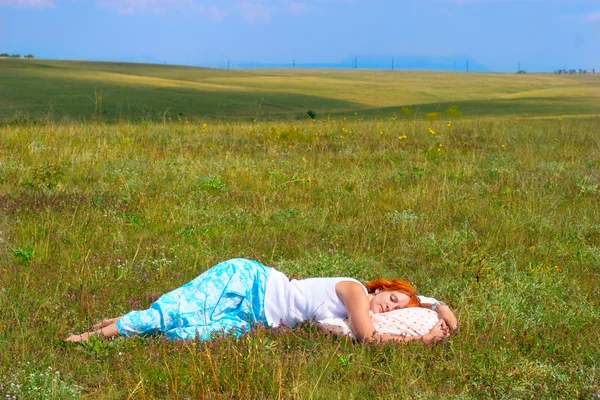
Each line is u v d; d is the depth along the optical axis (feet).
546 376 16.15
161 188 35.68
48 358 15.92
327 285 18.38
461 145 58.80
